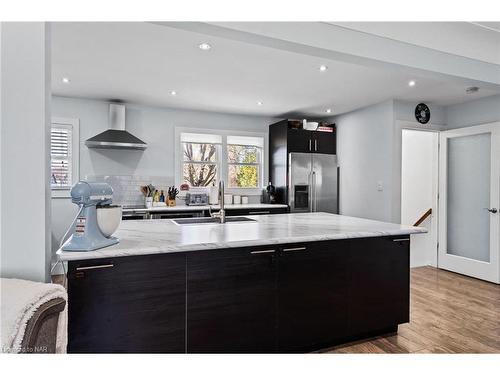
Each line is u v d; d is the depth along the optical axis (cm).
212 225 254
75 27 230
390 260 241
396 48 231
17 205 118
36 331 92
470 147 420
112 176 447
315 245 215
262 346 197
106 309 160
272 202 524
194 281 179
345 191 515
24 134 119
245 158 547
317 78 342
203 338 181
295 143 504
